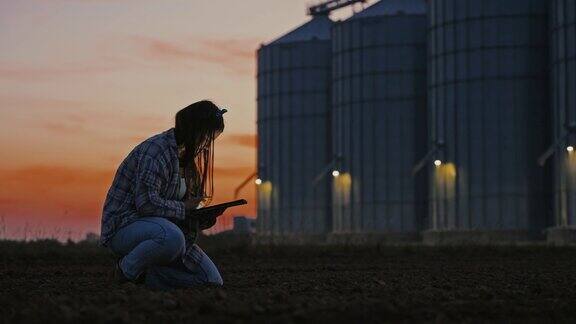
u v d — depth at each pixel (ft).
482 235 268.41
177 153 36.35
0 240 110.42
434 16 284.20
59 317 25.73
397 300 32.78
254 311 28.55
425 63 308.40
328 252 117.19
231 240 130.00
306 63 344.90
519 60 271.08
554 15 261.03
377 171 308.19
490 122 271.90
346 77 315.99
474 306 31.58
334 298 34.04
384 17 310.24
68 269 70.79
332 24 327.26
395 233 303.68
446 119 278.67
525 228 267.18
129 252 36.32
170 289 37.68
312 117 343.26
